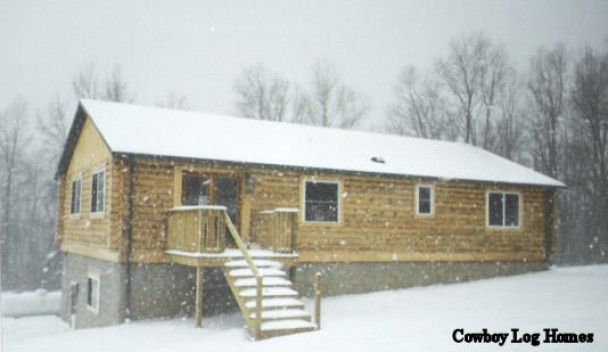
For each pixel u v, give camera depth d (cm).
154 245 1641
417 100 4953
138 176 1633
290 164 1808
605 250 3988
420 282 2066
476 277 2181
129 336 1409
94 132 1875
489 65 4688
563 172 4366
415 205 2062
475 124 4669
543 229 2342
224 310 1731
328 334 1270
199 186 1770
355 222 1948
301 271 1866
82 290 1995
